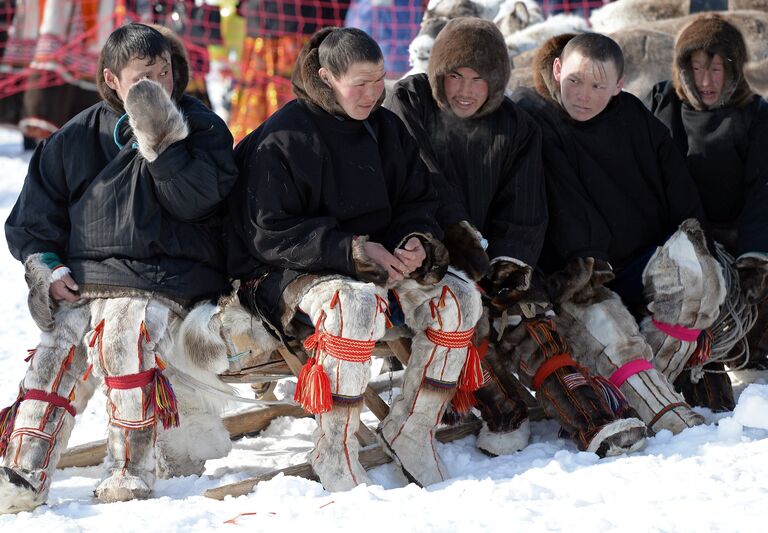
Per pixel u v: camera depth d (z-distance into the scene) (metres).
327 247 7.05
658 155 8.70
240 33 22.39
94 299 7.05
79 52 21.39
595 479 6.60
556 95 8.52
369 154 7.43
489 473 7.21
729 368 9.58
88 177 7.29
